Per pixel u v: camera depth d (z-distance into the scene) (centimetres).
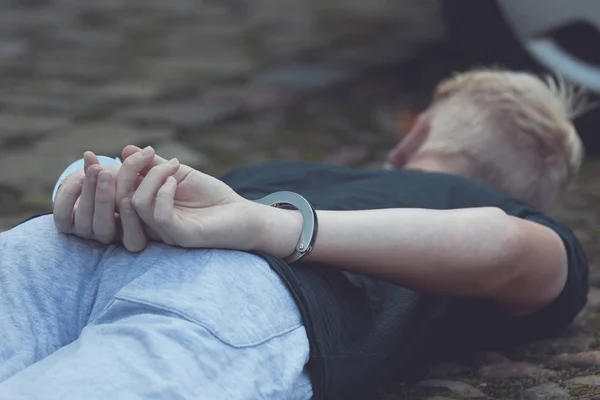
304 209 199
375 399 232
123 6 844
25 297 187
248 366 172
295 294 187
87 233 192
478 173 277
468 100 283
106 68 634
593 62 450
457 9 487
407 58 644
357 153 464
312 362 188
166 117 520
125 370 163
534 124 274
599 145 464
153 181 182
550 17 450
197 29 757
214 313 173
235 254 187
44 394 157
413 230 207
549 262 228
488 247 212
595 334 272
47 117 522
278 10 830
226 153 464
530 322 253
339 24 768
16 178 420
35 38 721
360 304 216
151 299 174
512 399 235
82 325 188
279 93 570
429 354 254
